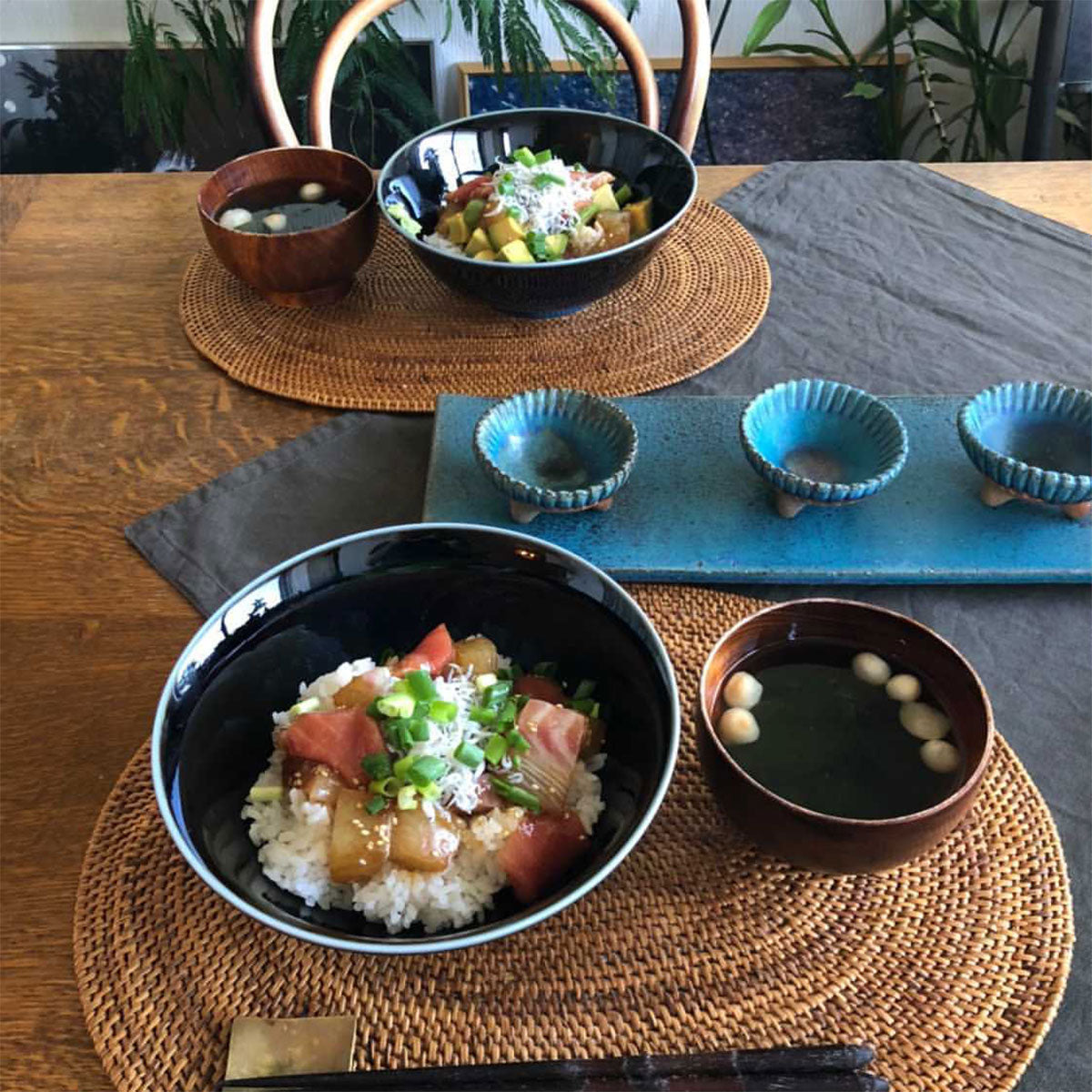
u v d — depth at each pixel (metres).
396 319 1.47
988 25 2.88
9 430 1.30
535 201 1.39
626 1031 0.76
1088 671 1.00
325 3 2.45
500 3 2.54
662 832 0.88
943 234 1.61
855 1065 0.71
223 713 0.86
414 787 0.79
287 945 0.81
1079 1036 0.75
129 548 1.15
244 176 1.54
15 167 2.88
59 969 0.80
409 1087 0.71
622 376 1.37
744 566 1.09
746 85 2.88
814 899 0.83
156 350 1.43
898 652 0.88
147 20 2.71
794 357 1.40
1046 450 1.17
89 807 0.90
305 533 1.16
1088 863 0.85
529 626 0.96
